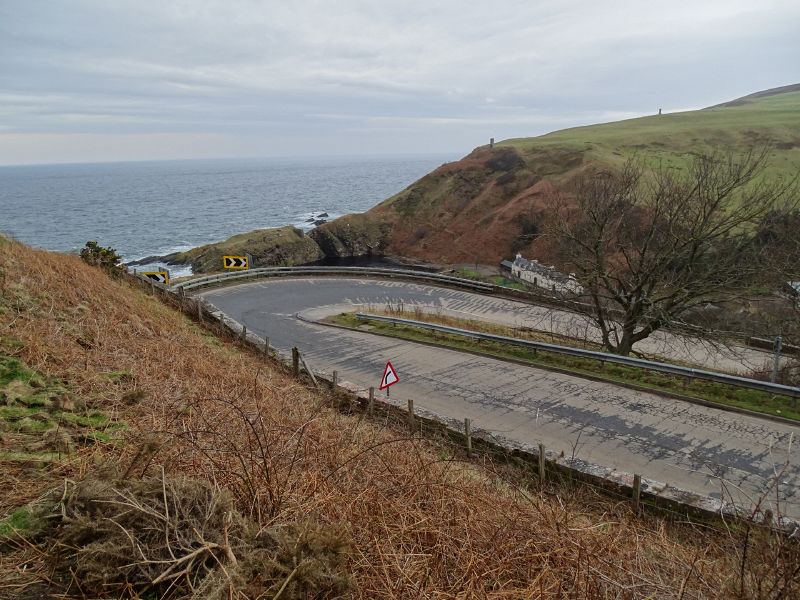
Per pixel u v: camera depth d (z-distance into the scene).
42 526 3.49
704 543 6.95
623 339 17.83
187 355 10.69
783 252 16.30
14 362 7.06
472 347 17.52
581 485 8.48
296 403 9.18
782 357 17.98
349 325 20.84
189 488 3.72
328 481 4.76
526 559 4.02
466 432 9.62
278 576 3.16
